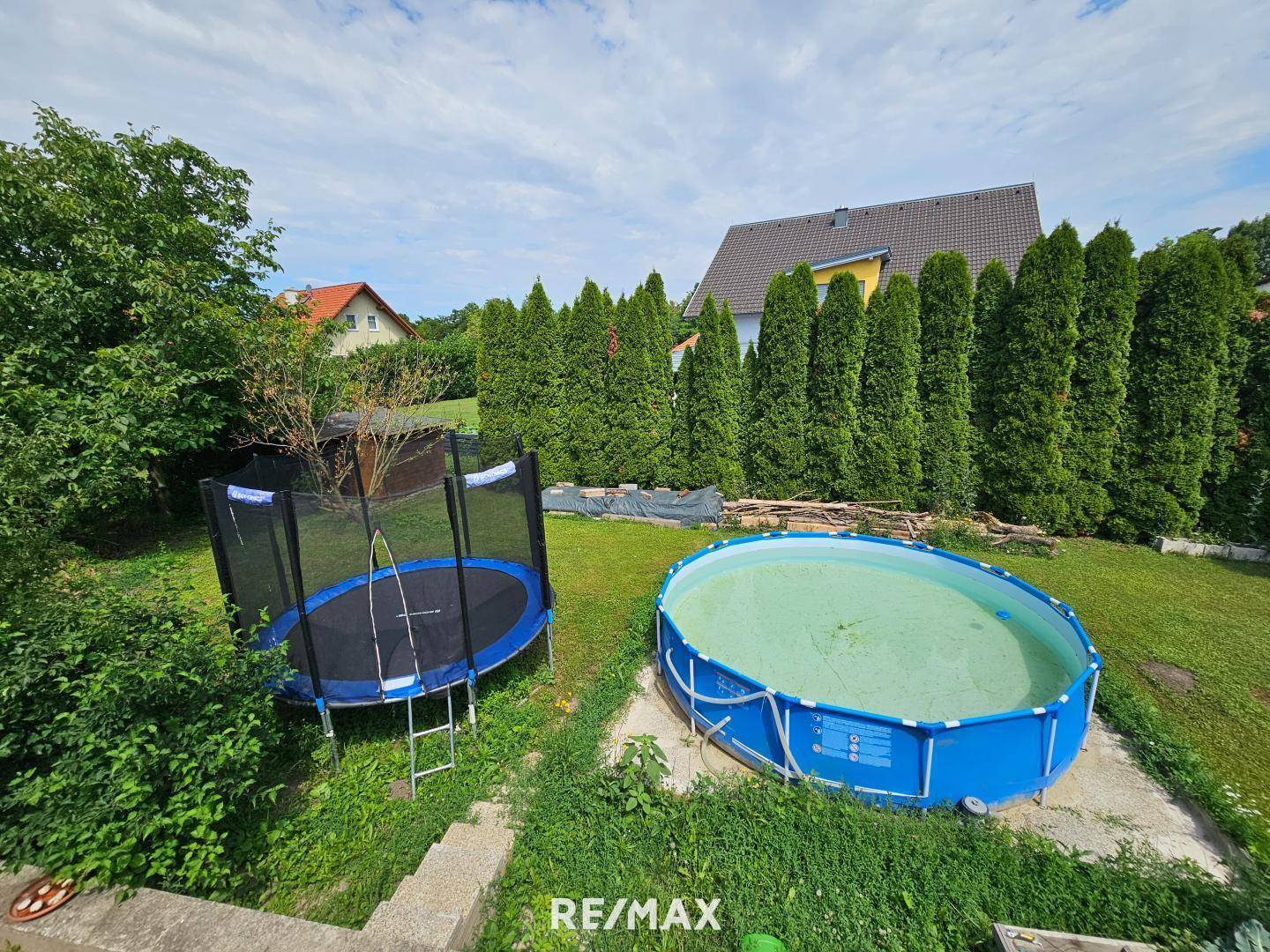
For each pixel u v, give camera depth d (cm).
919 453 955
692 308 2138
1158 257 820
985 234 1797
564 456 1220
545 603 545
